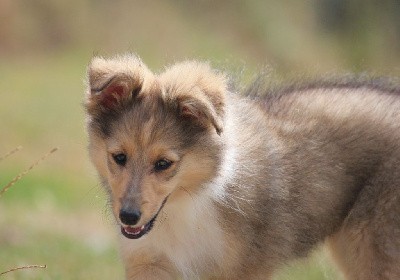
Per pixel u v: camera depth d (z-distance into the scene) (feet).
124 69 37.81
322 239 44.37
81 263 61.26
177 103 37.55
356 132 43.52
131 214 36.35
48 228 73.56
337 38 159.33
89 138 39.01
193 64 40.09
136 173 36.91
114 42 154.51
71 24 157.17
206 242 40.27
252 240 40.47
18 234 68.44
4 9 153.28
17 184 85.10
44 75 139.54
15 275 51.75
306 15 165.68
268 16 162.30
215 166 38.40
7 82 133.59
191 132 37.65
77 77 139.23
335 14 161.68
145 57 144.77
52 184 90.48
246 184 39.93
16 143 107.34
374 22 155.63
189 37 154.81
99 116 38.32
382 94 45.52
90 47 153.79
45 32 155.63
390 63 146.61
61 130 112.78
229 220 39.78
